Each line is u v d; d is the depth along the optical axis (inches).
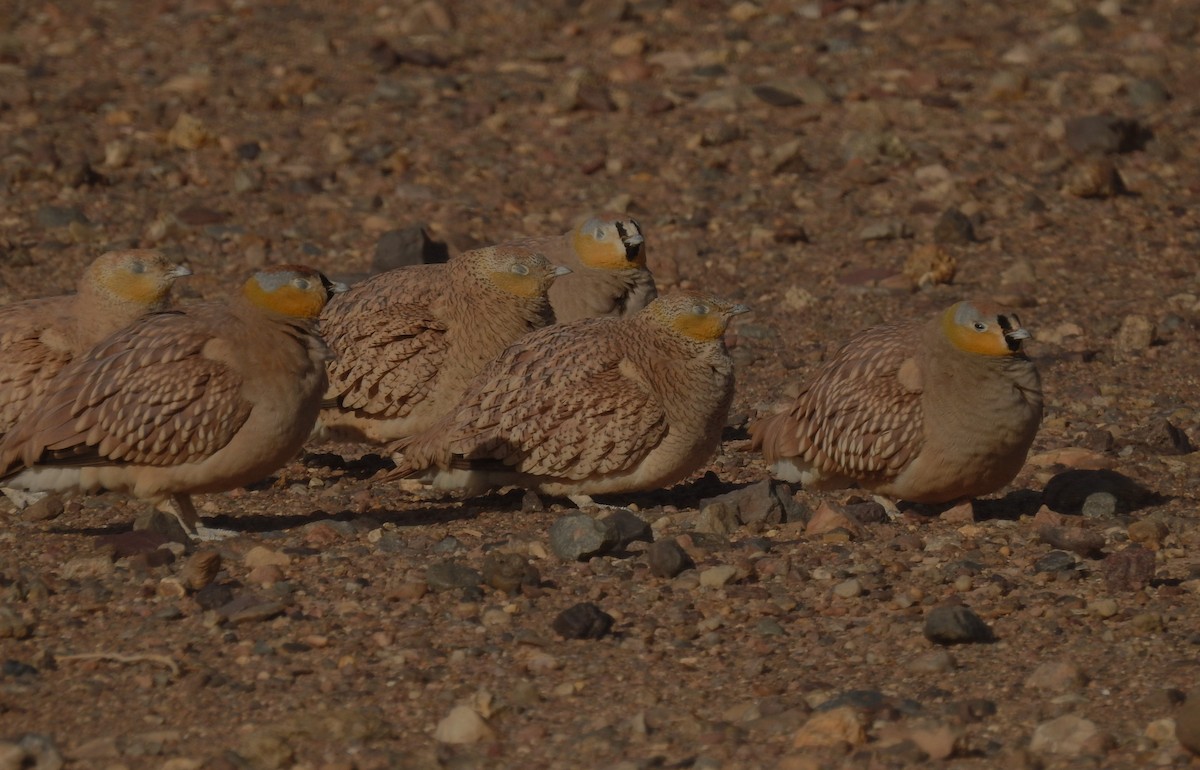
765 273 765.3
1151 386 626.8
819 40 1095.0
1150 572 406.9
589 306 569.9
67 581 415.2
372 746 324.5
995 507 497.4
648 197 850.8
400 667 361.7
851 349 487.8
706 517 462.0
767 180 872.3
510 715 338.0
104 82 985.5
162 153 879.1
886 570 425.1
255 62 1050.1
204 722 336.2
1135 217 829.2
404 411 534.9
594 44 1101.7
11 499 489.7
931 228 813.9
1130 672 353.1
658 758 315.6
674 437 479.5
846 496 504.4
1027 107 975.0
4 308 508.4
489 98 992.9
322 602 398.9
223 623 385.4
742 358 660.7
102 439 436.8
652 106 966.4
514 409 479.5
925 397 459.8
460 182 864.3
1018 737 324.2
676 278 754.2
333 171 872.3
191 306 461.1
